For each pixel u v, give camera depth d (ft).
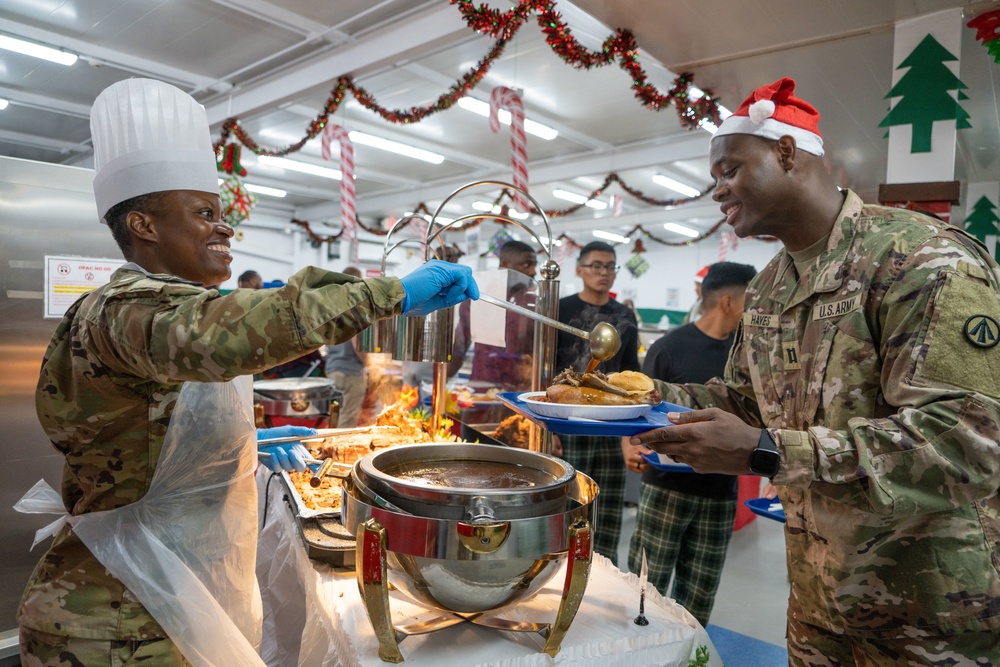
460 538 2.88
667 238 54.65
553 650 3.16
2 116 26.76
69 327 3.26
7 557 7.38
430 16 16.20
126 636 3.18
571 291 41.96
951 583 3.43
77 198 7.67
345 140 21.24
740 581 11.44
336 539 4.38
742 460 3.29
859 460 3.12
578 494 3.56
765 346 4.33
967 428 3.06
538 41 17.99
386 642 3.04
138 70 20.74
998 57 8.23
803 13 8.64
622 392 4.09
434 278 3.32
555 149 30.42
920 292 3.39
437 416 6.39
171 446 3.31
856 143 15.67
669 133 27.27
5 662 7.02
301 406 8.50
